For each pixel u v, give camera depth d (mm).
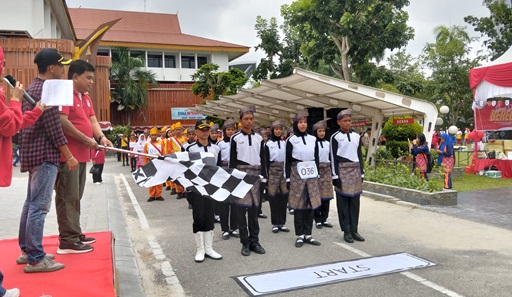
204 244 5551
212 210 5453
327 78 11875
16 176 15320
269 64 30516
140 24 43969
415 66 40531
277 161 6766
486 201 9117
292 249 5859
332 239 6367
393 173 10328
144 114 37781
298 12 24078
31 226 3648
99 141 4633
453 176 13695
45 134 3703
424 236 6324
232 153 5898
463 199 9414
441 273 4727
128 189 13031
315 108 16344
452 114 34969
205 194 4551
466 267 4914
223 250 5922
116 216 8023
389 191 9383
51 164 3746
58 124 3668
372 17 23547
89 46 23156
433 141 14695
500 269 4820
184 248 6074
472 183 12320
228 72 32219
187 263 5371
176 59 41344
